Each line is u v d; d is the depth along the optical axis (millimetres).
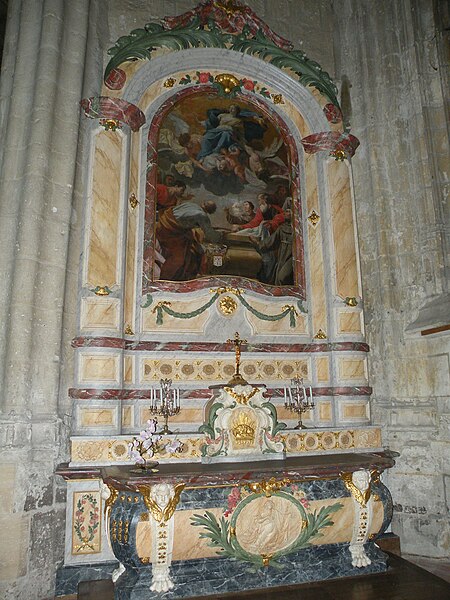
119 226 4996
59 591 4102
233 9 6055
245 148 5883
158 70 5695
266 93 6164
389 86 6168
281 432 4730
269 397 5234
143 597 3594
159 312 5137
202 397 5035
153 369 5027
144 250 5207
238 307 5383
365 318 5840
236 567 3889
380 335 5734
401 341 5602
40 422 4266
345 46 6605
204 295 5289
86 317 4711
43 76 4789
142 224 5277
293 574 3996
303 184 6000
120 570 4023
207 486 3807
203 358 5191
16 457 4039
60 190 4746
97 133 5109
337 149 5930
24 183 4551
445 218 5641
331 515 4094
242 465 4078
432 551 4984
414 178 5879
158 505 3605
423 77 6020
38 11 5109
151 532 3629
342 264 5652
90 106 5086
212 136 5797
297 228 5805
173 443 4129
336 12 6773
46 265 4555
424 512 5117
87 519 4289
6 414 4094
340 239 5703
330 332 5562
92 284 4770
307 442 4812
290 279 5668
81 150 5125
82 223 4973
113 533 3705
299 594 3779
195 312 5230
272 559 3973
